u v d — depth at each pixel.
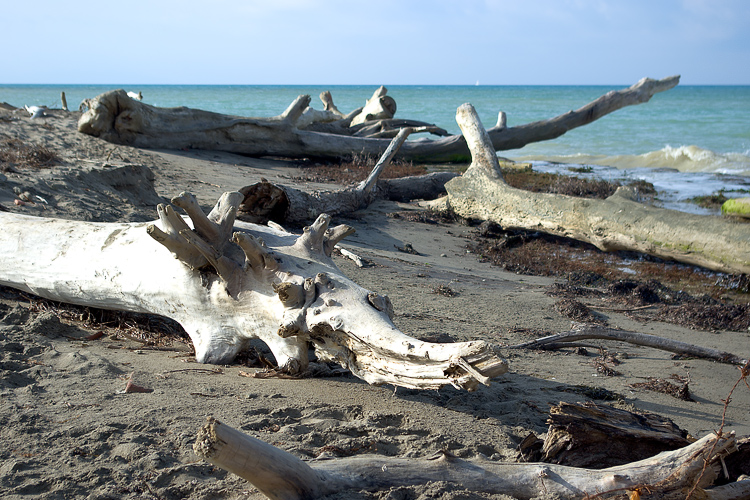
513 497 2.64
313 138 18.06
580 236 11.89
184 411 3.37
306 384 4.10
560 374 5.14
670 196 17.95
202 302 4.51
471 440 3.34
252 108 64.12
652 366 5.79
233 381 4.02
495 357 2.95
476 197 13.30
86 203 7.92
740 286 10.07
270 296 4.23
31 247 5.29
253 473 2.22
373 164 18.12
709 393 5.09
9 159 9.23
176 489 2.59
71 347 4.51
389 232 11.76
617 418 3.13
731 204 11.70
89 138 14.34
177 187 11.48
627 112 69.88
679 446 3.08
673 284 10.32
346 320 3.76
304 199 11.11
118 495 2.53
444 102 91.75
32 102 60.69
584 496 2.62
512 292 8.48
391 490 2.55
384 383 3.67
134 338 4.93
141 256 4.79
